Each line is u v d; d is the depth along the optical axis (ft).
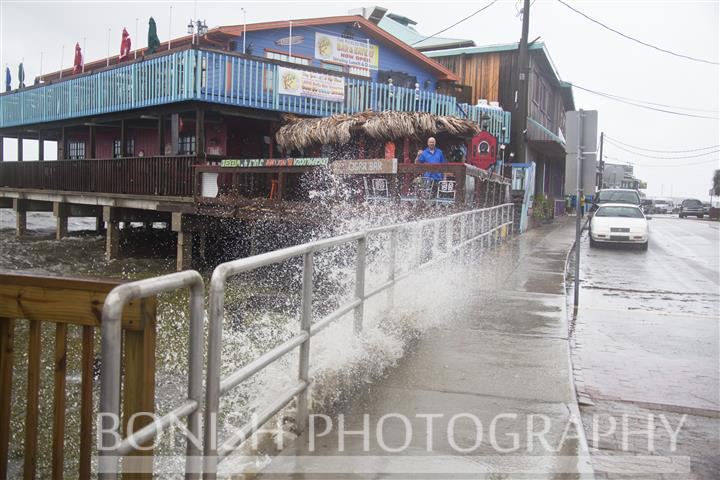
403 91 63.26
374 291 18.53
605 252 57.98
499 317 25.02
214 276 9.23
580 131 29.76
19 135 89.15
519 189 68.59
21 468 15.39
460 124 45.80
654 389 17.61
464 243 32.91
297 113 56.34
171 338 26.40
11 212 118.21
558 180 124.77
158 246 68.13
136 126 69.97
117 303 7.02
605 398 16.71
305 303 12.84
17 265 56.24
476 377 17.08
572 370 18.25
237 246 52.42
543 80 98.07
